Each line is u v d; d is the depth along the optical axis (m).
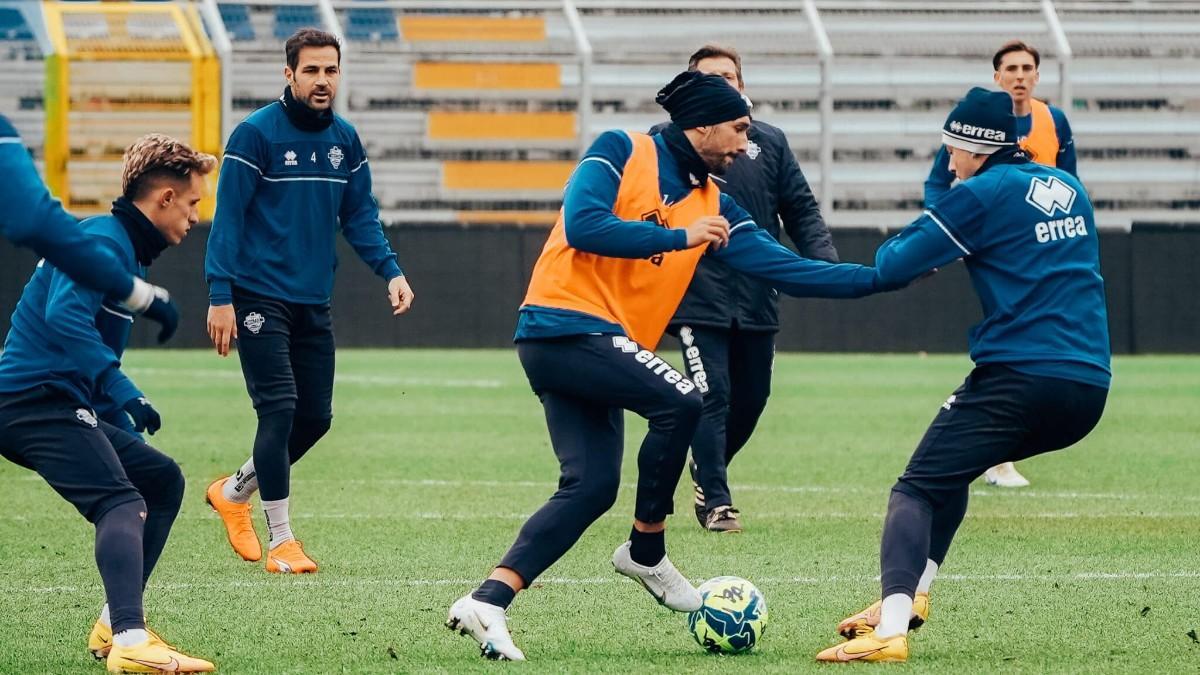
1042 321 13.36
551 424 13.95
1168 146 69.88
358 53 67.06
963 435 13.48
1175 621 15.31
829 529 21.27
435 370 51.25
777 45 68.94
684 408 13.46
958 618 15.44
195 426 34.56
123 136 63.91
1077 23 70.62
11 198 10.90
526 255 60.03
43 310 12.97
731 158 13.92
